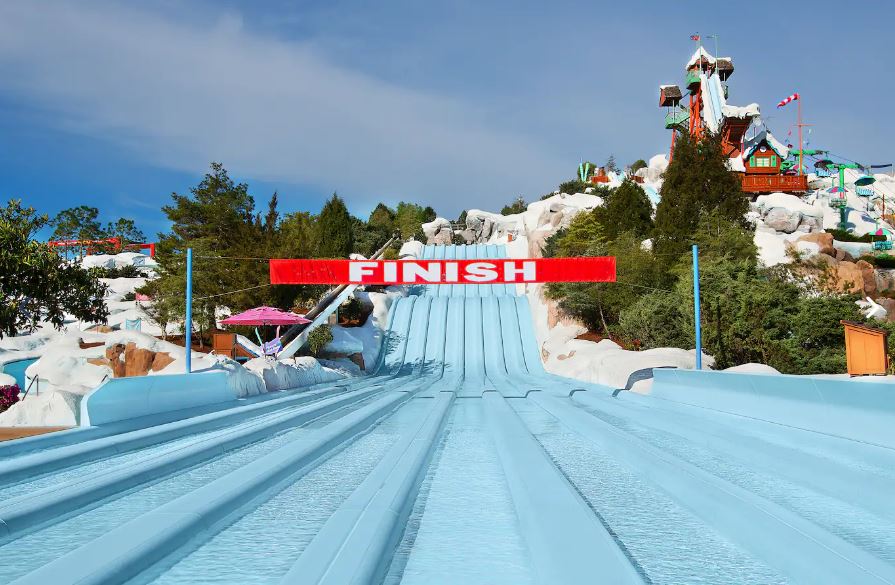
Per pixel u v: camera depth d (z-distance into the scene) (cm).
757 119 6969
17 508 610
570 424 1328
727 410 1353
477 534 549
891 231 5916
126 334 2411
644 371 2252
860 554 471
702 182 3891
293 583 408
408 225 7912
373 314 4481
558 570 441
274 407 1762
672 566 466
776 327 2555
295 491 733
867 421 904
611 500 673
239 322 2716
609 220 4712
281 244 3619
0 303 1605
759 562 475
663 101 7825
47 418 1470
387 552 483
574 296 3772
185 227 4031
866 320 2492
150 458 894
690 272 2952
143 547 486
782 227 5694
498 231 7612
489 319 4472
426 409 1700
